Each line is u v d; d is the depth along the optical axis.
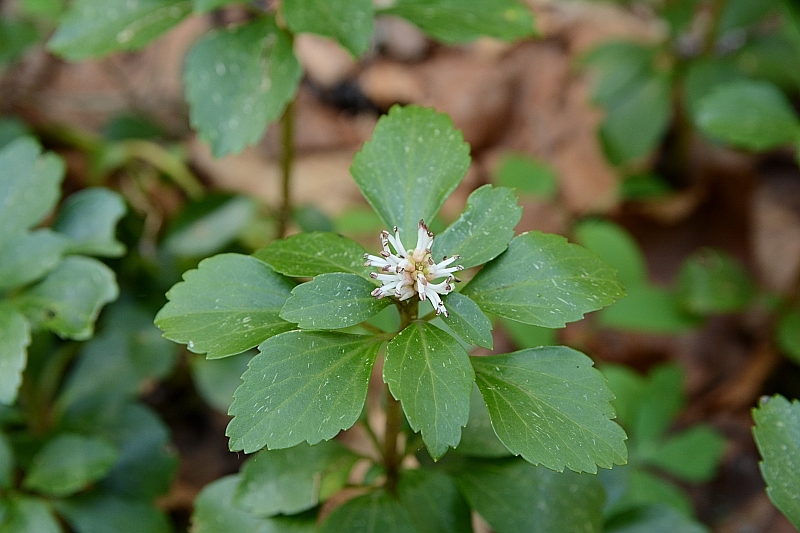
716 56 0.93
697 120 0.73
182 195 0.98
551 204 1.03
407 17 0.65
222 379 0.71
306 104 1.10
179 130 1.04
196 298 0.52
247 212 0.79
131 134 0.97
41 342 0.66
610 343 0.91
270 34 0.65
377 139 0.55
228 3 0.64
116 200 0.63
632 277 0.83
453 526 0.56
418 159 0.55
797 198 0.98
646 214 1.01
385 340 0.52
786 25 0.91
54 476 0.61
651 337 0.91
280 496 0.56
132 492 0.65
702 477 0.70
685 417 0.86
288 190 0.75
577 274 0.52
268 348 0.51
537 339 0.74
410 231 0.54
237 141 0.63
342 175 1.04
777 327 0.83
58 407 0.67
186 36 1.11
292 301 0.51
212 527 0.56
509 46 1.15
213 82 0.64
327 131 1.08
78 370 0.68
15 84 1.04
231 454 0.79
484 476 0.56
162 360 0.69
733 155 1.02
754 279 0.96
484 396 0.51
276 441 0.50
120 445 0.66
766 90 0.73
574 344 0.87
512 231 0.53
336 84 1.12
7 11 1.08
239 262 0.53
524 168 0.94
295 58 0.64
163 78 1.09
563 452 0.50
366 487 0.57
